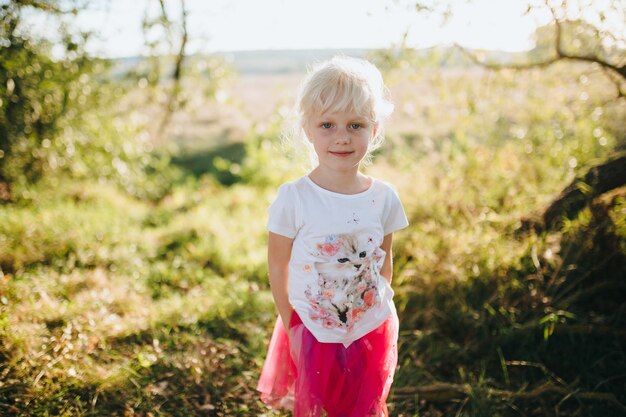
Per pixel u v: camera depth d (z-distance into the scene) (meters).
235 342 3.30
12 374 2.70
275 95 6.77
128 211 6.29
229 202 6.99
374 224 2.10
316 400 2.05
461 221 4.49
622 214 3.42
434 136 8.66
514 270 3.61
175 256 4.88
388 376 2.20
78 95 5.95
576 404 2.84
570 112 5.29
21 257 4.18
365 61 2.22
